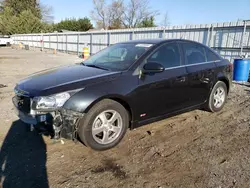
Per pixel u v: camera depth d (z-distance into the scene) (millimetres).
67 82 3078
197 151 3215
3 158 3002
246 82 8867
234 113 4836
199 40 12812
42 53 26938
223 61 4965
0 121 4266
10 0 58938
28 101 2996
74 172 2725
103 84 3102
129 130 3881
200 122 4301
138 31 17016
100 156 3078
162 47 3885
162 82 3641
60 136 2922
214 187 2451
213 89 4660
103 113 3121
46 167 2818
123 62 3648
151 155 3105
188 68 4102
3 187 2445
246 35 10594
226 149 3277
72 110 2857
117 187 2463
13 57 20391
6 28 52156
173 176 2650
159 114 3764
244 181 2543
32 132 3740
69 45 27766
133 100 3326
